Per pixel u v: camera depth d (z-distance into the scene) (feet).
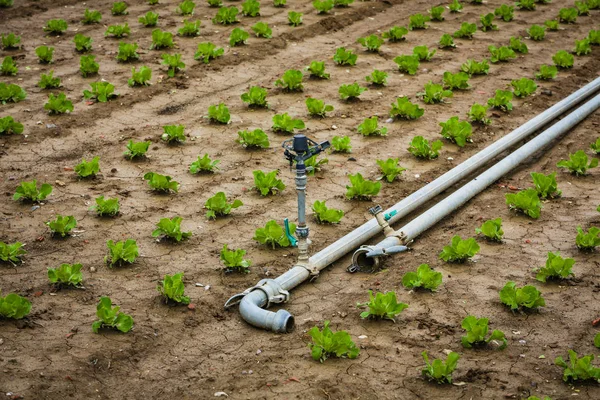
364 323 14.42
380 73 22.71
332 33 27.32
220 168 18.84
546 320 14.51
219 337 14.10
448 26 28.60
